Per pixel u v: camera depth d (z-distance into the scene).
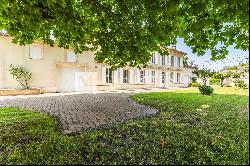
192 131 6.50
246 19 4.32
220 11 5.09
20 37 6.81
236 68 48.66
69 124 7.78
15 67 21.97
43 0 5.64
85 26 6.17
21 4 5.81
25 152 4.93
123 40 6.36
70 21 6.05
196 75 48.44
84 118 8.88
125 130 6.74
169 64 39.16
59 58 25.11
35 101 15.11
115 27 6.17
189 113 9.53
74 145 5.29
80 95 20.41
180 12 5.31
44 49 23.91
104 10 5.97
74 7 6.38
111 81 29.58
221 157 4.59
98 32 6.49
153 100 14.80
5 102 14.50
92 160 4.55
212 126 7.18
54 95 20.38
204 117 8.60
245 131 6.54
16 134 6.36
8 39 21.58
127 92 24.55
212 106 11.75
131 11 5.73
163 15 5.26
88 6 6.16
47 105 12.95
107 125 7.53
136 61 6.91
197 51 5.95
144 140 5.70
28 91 21.62
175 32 5.78
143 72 33.91
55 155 4.75
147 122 7.71
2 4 5.89
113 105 12.86
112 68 7.51
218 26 5.38
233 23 5.46
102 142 5.68
